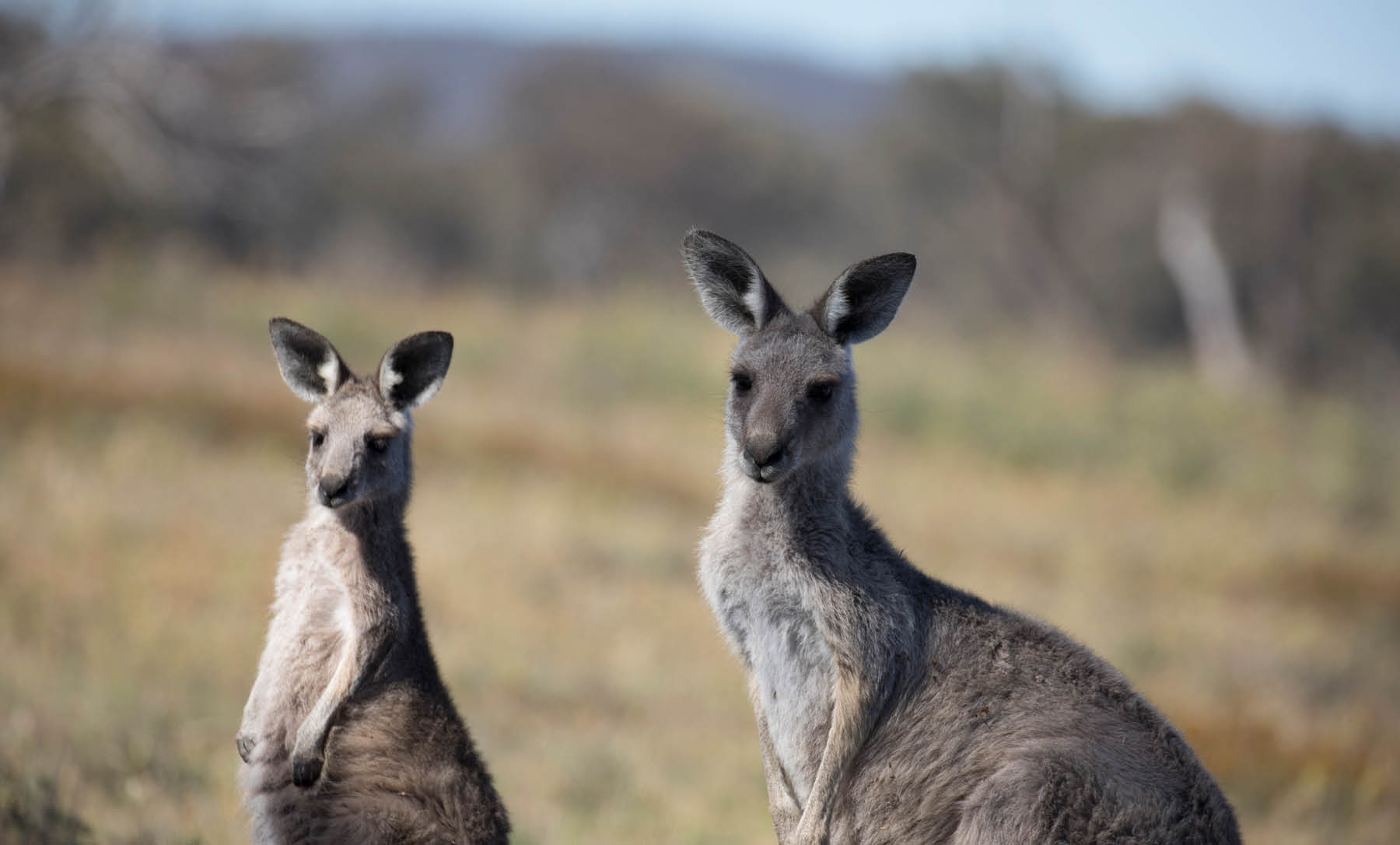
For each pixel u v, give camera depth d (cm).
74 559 1742
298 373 982
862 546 909
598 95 8456
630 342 3881
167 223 5016
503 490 2517
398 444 940
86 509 1942
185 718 1316
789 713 902
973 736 858
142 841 996
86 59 4556
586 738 1483
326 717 855
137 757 1170
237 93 5447
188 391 2675
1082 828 796
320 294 4056
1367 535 3544
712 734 1588
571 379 3656
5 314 3266
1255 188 7019
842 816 889
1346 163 7019
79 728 1230
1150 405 4228
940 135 7431
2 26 4588
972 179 7444
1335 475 3797
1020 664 874
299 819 879
